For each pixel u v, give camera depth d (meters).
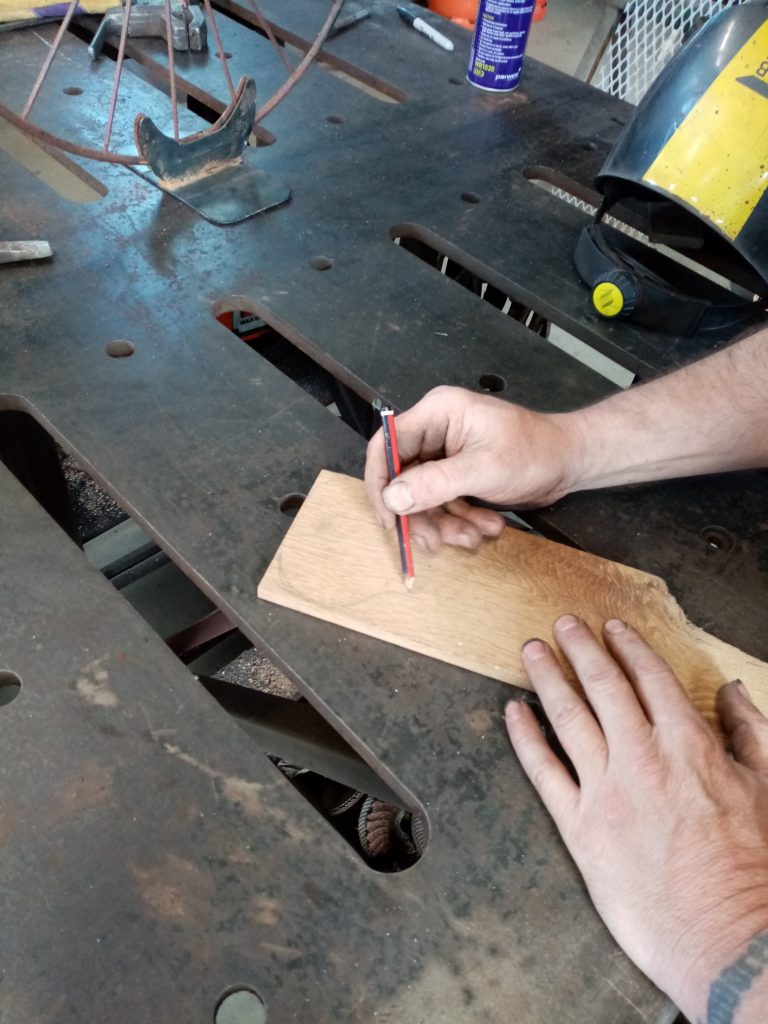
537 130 1.07
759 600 0.62
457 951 0.43
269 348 1.09
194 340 0.72
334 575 0.57
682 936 0.40
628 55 1.46
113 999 0.39
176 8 1.09
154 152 0.83
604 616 0.58
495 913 0.44
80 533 1.02
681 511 0.67
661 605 0.59
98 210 0.83
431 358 0.74
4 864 0.43
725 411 0.65
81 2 1.08
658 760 0.45
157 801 0.46
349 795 0.78
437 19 1.28
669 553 0.64
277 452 0.65
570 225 0.92
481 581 0.58
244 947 0.42
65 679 0.50
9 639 0.51
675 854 0.42
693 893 0.41
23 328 0.70
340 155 0.97
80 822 0.45
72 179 1.06
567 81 1.19
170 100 0.99
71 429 0.63
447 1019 0.41
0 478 0.60
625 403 0.66
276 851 0.45
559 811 0.47
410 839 0.71
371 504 0.61
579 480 0.65
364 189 0.93
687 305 0.77
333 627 0.55
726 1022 0.38
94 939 0.41
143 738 0.48
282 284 0.79
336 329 0.75
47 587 0.54
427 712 0.52
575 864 0.46
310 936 0.42
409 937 0.43
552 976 0.42
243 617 0.55
